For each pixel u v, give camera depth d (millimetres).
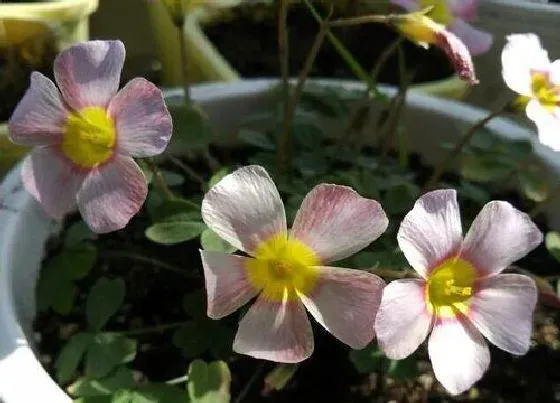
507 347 84
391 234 108
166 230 96
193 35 174
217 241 92
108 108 86
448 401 106
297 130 128
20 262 105
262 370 105
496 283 86
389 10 153
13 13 157
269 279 84
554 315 120
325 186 79
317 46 112
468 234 84
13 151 143
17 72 163
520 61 102
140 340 109
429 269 81
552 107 100
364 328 82
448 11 121
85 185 88
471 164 119
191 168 137
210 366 88
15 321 91
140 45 222
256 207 81
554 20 173
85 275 111
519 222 85
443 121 139
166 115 82
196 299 105
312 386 106
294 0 193
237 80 152
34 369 86
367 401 105
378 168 128
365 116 132
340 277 82
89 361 93
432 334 82
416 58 194
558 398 108
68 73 87
